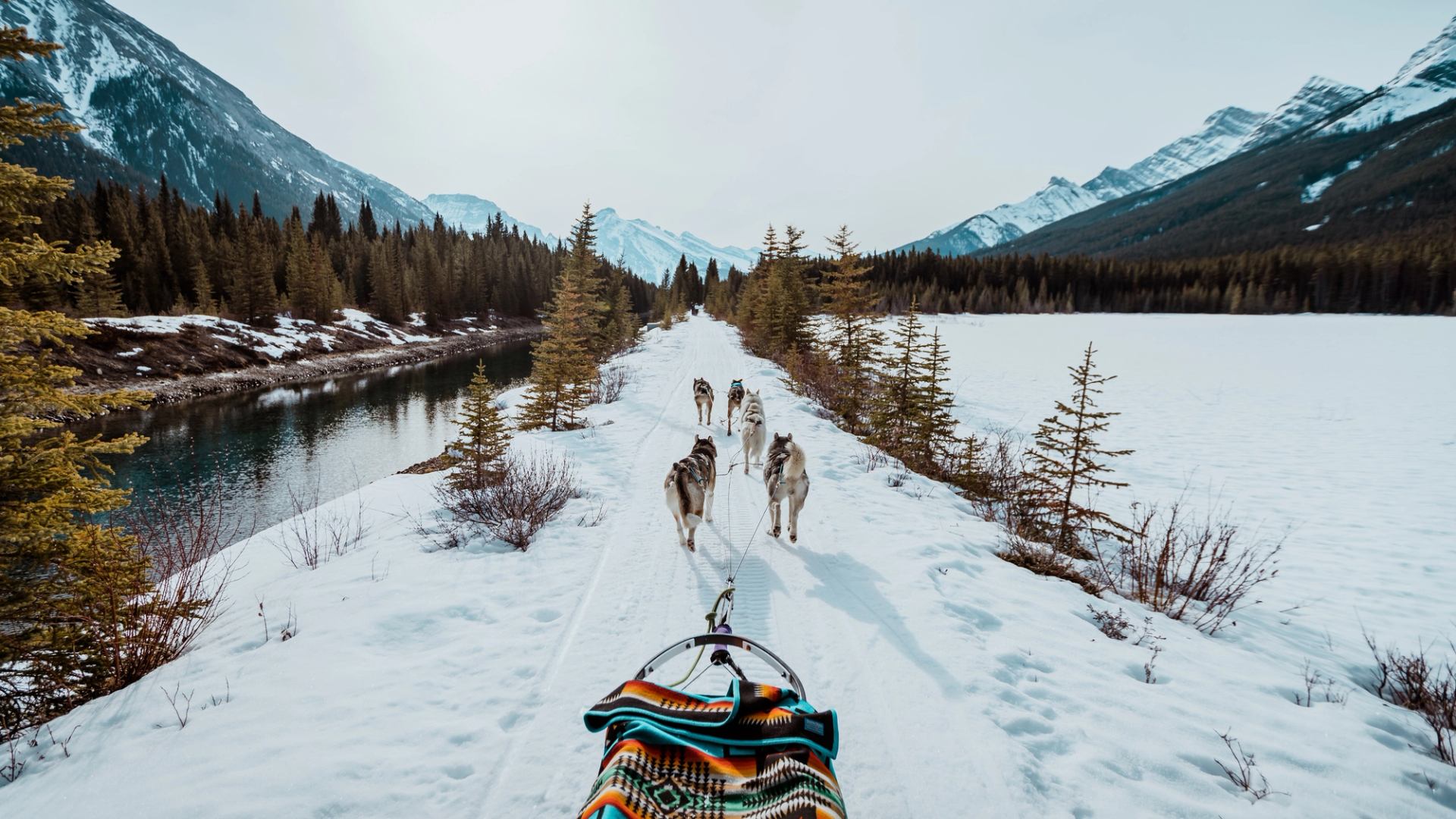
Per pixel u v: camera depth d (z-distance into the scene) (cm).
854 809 316
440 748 359
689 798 185
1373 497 1148
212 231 6956
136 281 5219
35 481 452
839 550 691
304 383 3778
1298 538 927
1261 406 2189
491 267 8800
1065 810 313
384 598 561
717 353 3478
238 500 1592
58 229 4884
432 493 1045
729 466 1112
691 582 605
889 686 425
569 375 1669
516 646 481
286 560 752
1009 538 763
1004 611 546
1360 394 2412
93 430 2384
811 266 3381
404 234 9938
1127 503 1119
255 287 4819
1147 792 324
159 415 2720
